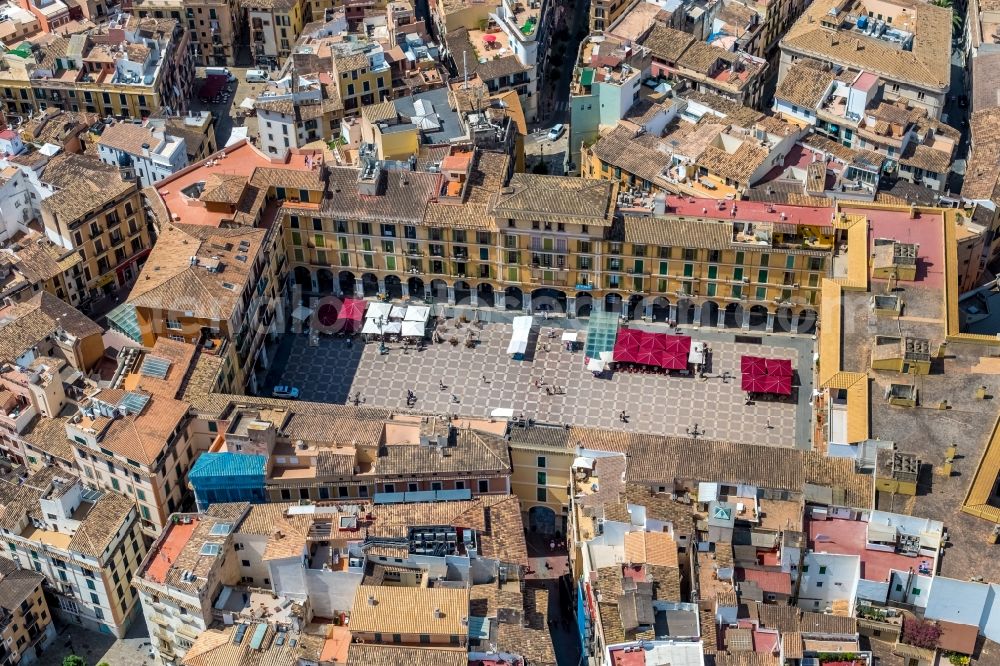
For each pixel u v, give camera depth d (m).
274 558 199.38
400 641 193.12
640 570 197.50
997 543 191.50
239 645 194.25
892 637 189.62
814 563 195.50
